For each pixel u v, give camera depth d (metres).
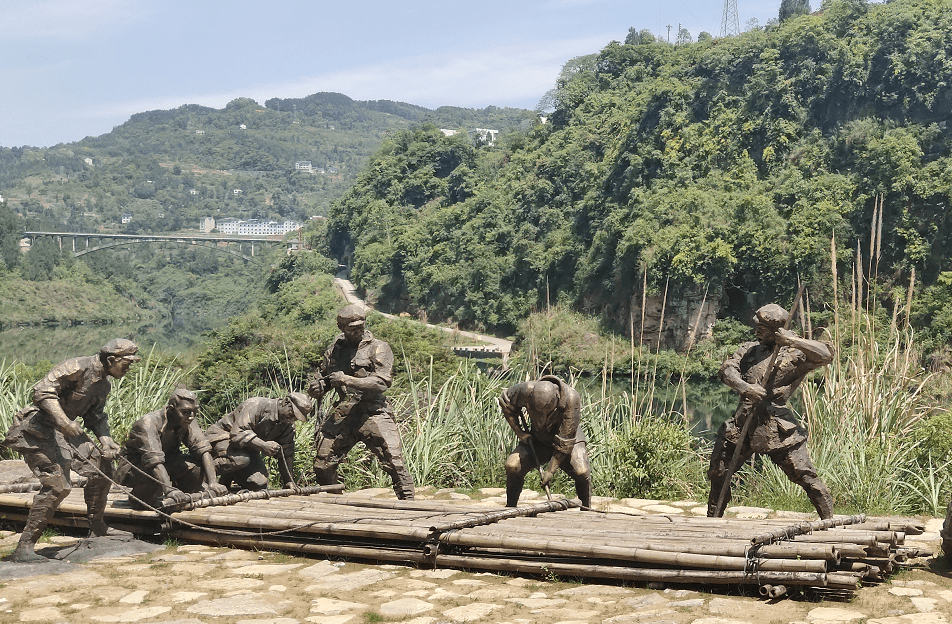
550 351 12.31
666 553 5.33
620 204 87.81
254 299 156.12
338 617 4.89
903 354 10.77
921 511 9.06
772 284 69.06
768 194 75.94
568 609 4.98
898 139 71.19
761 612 4.84
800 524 5.90
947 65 75.38
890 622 4.63
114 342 6.59
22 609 5.10
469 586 5.59
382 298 112.69
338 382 8.56
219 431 8.16
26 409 6.51
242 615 4.95
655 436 10.34
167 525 7.04
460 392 11.77
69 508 7.27
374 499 7.92
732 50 92.00
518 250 95.56
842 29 84.56
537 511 7.23
